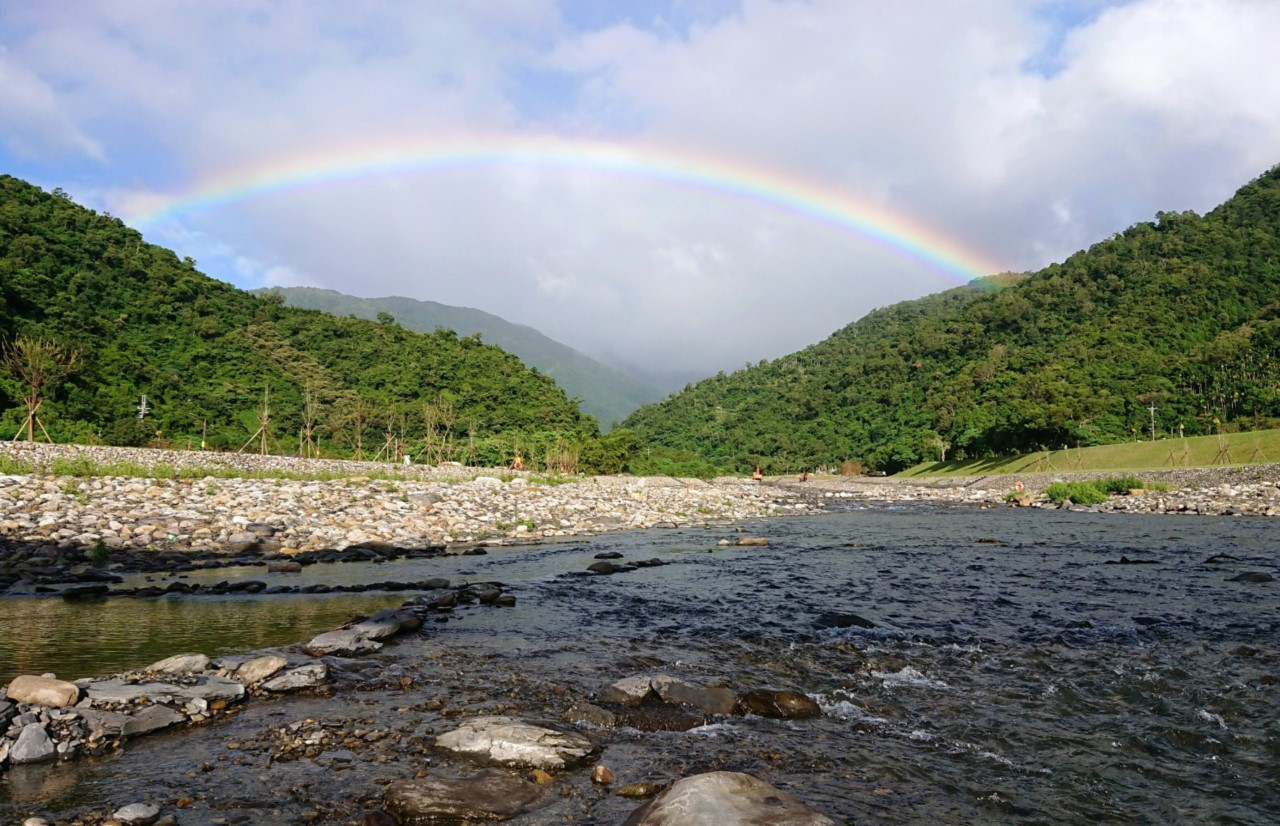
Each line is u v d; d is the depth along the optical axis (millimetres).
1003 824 5734
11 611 13164
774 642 11602
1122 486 55625
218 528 22797
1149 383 118000
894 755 7121
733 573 19094
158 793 5945
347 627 11438
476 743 6910
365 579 17406
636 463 107438
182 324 93062
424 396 108812
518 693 8812
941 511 48375
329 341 114312
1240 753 7184
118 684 8188
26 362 52062
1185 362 120250
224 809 5691
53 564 17781
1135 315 150500
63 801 5762
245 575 17750
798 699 8516
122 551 19688
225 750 6906
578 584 17094
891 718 8188
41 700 7367
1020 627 12609
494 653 10703
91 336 71312
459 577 18078
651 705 8453
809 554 23391
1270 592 15812
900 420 163625
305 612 13367
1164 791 6371
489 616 13406
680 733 7645
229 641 11062
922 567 20234
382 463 54375
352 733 7371
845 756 7086
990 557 22438
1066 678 9602
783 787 6320
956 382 156250
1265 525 32094
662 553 23688
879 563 21094
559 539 27656
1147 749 7285
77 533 20406
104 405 60375
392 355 116250
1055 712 8359
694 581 17719
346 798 5926
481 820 5648
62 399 56438
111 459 35000
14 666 9422
